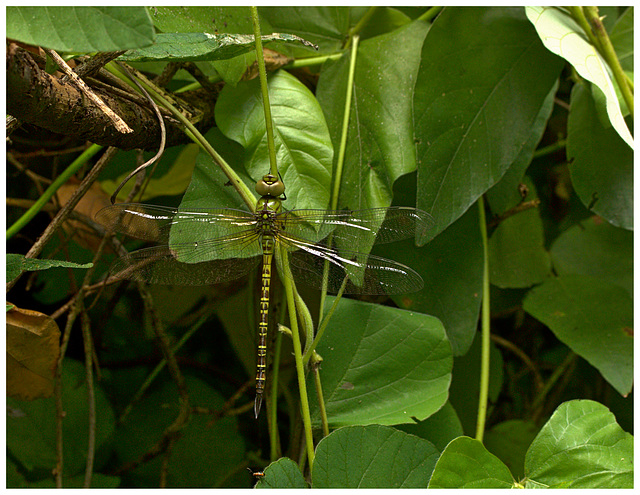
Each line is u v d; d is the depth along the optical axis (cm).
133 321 73
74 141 71
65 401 69
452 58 65
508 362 74
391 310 65
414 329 65
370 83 66
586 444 62
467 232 67
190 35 62
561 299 69
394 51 66
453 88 65
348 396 64
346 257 64
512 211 69
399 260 67
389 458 61
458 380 68
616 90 66
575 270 70
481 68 65
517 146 65
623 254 70
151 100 62
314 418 64
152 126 63
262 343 66
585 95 68
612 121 62
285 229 64
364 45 66
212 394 72
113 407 71
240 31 64
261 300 66
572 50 63
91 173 63
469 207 66
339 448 61
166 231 64
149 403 71
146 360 73
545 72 65
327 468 61
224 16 64
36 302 71
